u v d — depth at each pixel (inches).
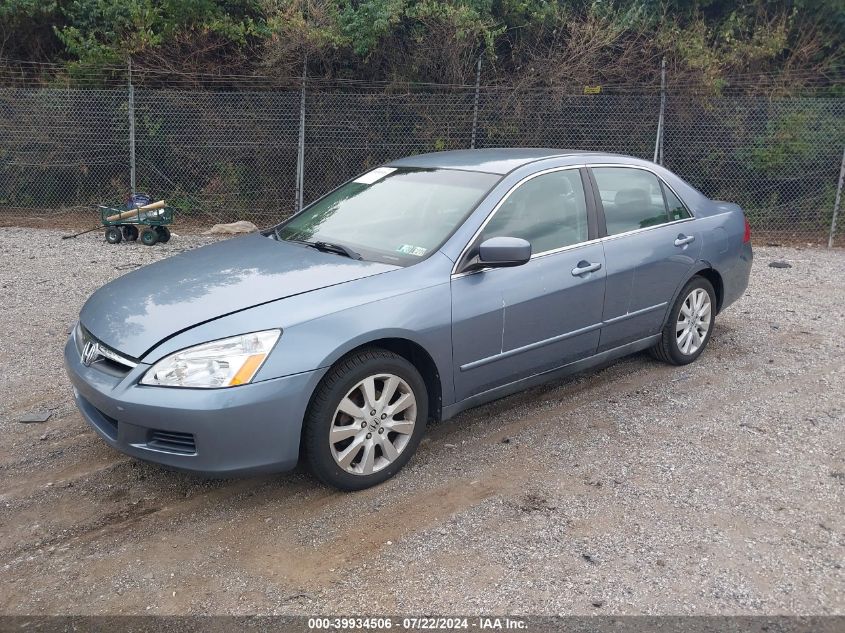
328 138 472.4
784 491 147.6
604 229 186.2
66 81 484.1
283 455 133.6
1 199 486.6
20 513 138.3
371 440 144.9
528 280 165.6
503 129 471.2
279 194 478.6
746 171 474.3
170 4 472.4
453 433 173.6
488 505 141.3
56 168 484.4
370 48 476.7
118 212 388.8
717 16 512.4
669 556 125.8
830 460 161.0
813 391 200.5
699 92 464.4
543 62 487.8
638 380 207.2
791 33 504.1
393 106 468.4
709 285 218.7
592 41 475.8
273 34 463.2
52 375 203.5
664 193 208.7
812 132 462.9
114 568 122.6
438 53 480.1
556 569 122.0
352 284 145.9
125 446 134.2
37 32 512.4
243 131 471.8
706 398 194.9
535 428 176.4
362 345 143.3
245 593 116.3
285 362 131.3
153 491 146.4
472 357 158.2
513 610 112.2
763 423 179.8
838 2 489.7
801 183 471.8
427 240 161.3
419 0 478.3
